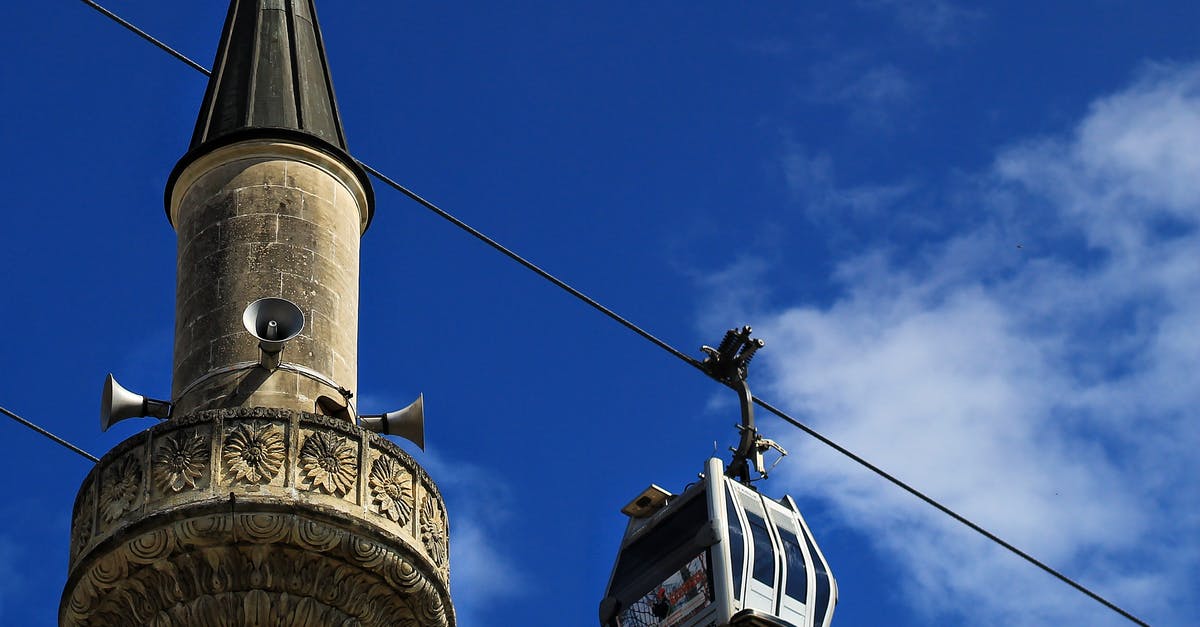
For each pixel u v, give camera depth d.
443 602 14.79
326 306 15.41
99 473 14.44
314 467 14.27
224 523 13.87
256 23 17.20
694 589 19.19
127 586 14.02
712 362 20.75
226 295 15.20
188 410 14.74
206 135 16.27
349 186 16.38
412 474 14.92
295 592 14.02
